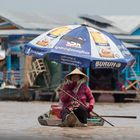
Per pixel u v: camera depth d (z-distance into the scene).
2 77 79.38
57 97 73.12
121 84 78.31
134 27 93.81
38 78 76.56
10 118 47.03
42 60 76.00
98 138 32.28
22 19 86.31
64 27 41.47
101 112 57.34
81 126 37.03
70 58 39.88
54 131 34.84
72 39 40.19
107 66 39.84
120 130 36.28
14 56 79.62
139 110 61.19
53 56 40.25
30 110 57.25
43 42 40.47
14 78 78.62
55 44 39.97
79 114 37.03
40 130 35.41
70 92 37.28
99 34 40.62
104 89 77.69
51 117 38.50
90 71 77.31
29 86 75.88
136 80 79.94
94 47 39.84
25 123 42.03
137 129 37.06
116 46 40.44
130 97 78.94
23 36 78.31
